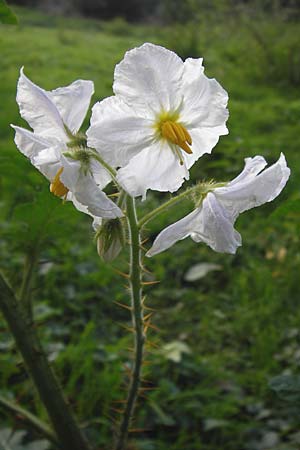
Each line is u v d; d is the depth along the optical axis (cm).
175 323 44
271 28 150
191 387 37
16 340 22
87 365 35
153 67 17
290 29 151
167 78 17
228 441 33
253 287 49
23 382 36
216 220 18
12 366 33
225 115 17
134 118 17
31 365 23
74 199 18
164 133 17
